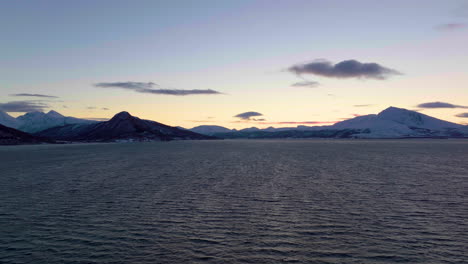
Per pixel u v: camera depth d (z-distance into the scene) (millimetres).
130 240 21656
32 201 33500
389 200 33562
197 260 18500
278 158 99000
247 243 21047
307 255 19156
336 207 30453
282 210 29312
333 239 21766
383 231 23359
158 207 30594
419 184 44500
